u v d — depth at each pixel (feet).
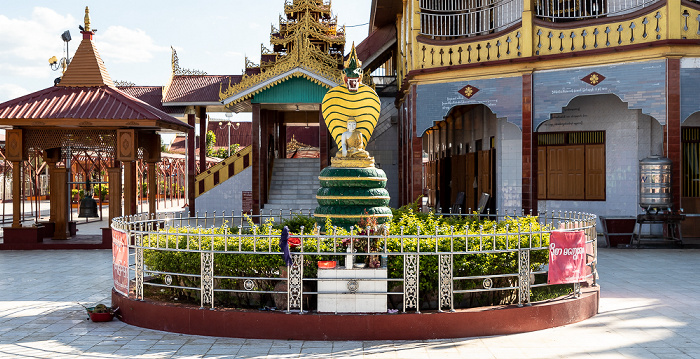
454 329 25.94
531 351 23.86
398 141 83.82
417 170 59.57
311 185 85.25
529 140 53.72
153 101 95.45
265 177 82.89
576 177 63.57
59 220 63.41
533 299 29.45
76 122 55.77
